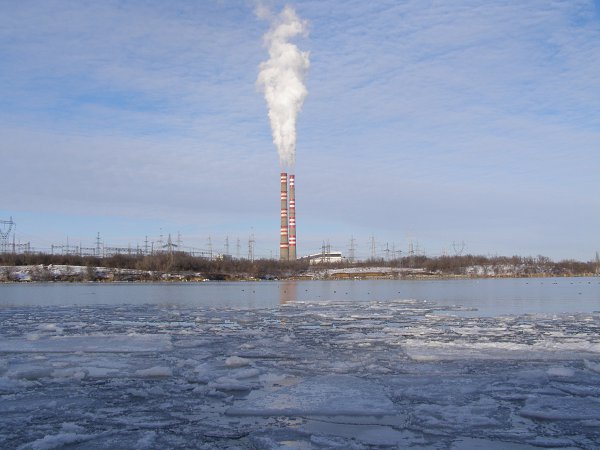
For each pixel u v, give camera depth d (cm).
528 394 1195
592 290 6425
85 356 1697
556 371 1380
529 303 4194
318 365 1532
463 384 1285
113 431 977
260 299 4872
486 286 7819
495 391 1226
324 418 1044
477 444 909
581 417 1039
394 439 930
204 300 4722
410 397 1183
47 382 1348
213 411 1096
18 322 2798
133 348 1817
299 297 5194
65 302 4472
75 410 1109
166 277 10469
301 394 1193
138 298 5034
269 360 1622
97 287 7725
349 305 3966
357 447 892
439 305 3966
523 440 927
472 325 2547
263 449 881
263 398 1169
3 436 955
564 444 906
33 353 1750
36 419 1054
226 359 1605
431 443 912
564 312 3375
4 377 1362
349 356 1677
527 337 2088
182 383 1334
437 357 1606
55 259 11100
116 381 1355
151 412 1093
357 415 1059
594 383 1288
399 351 1767
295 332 2303
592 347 1755
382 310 3491
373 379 1351
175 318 2992
